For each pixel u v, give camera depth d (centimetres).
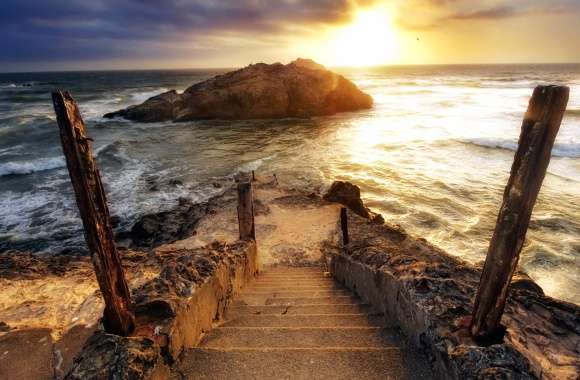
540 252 1138
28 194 1692
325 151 2441
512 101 4647
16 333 470
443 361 276
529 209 234
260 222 1255
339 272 745
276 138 2872
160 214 1412
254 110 3750
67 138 240
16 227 1384
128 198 1664
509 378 234
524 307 371
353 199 1438
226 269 519
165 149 2536
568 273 1045
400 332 371
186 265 438
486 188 1727
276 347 348
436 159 2208
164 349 299
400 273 405
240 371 308
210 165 2144
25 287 652
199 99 3688
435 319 303
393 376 295
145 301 333
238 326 430
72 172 248
